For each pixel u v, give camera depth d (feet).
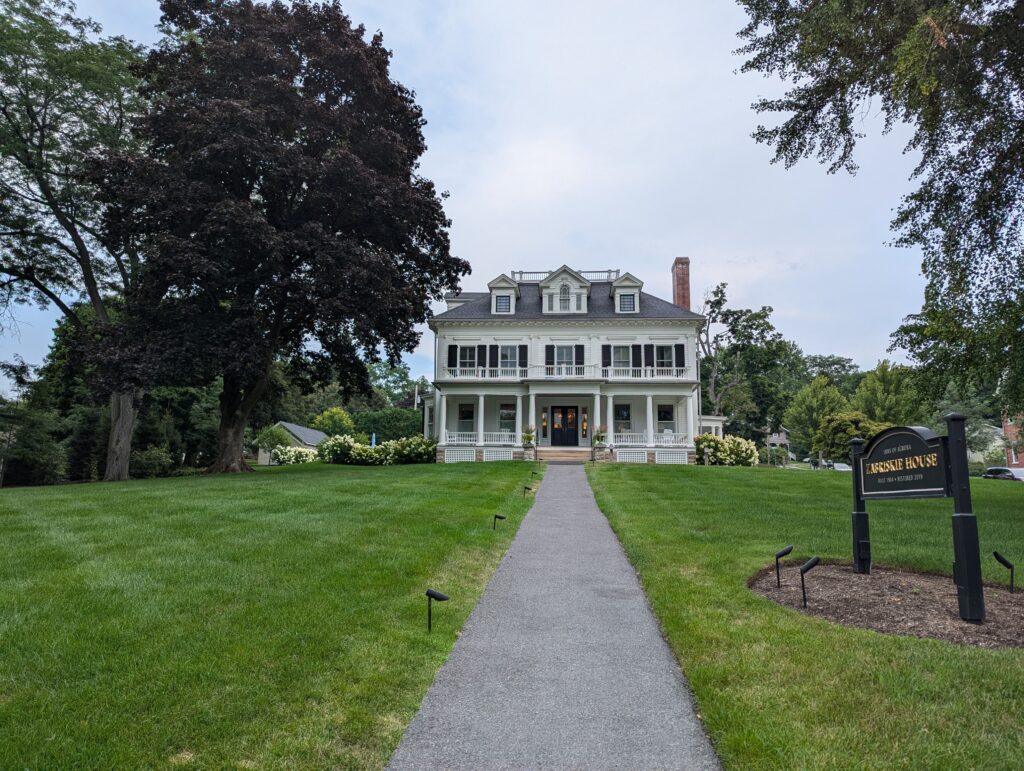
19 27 72.64
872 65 37.65
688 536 32.01
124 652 15.16
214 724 12.30
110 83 75.41
